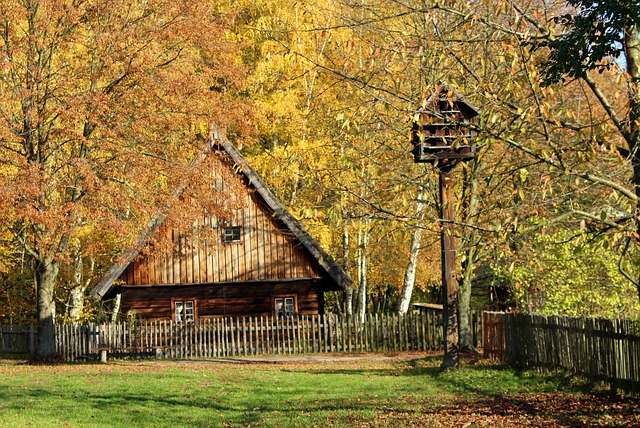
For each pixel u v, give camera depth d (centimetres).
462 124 1069
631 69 1170
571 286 2389
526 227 988
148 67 2692
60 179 2755
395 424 1206
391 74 1159
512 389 1548
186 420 1380
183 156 2988
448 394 1559
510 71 1022
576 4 1123
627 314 2445
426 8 1186
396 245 3509
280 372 2273
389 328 3103
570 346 1619
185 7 2823
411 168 2078
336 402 1531
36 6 2698
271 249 3197
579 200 1276
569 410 1260
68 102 2572
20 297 3841
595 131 950
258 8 3422
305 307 3191
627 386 1367
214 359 2897
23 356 3105
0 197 2397
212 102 2841
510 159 1628
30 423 1331
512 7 1027
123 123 2770
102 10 2738
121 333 2984
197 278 3180
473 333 2969
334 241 3797
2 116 2594
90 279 3803
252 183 3156
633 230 927
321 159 2881
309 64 2202
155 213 2778
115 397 1678
